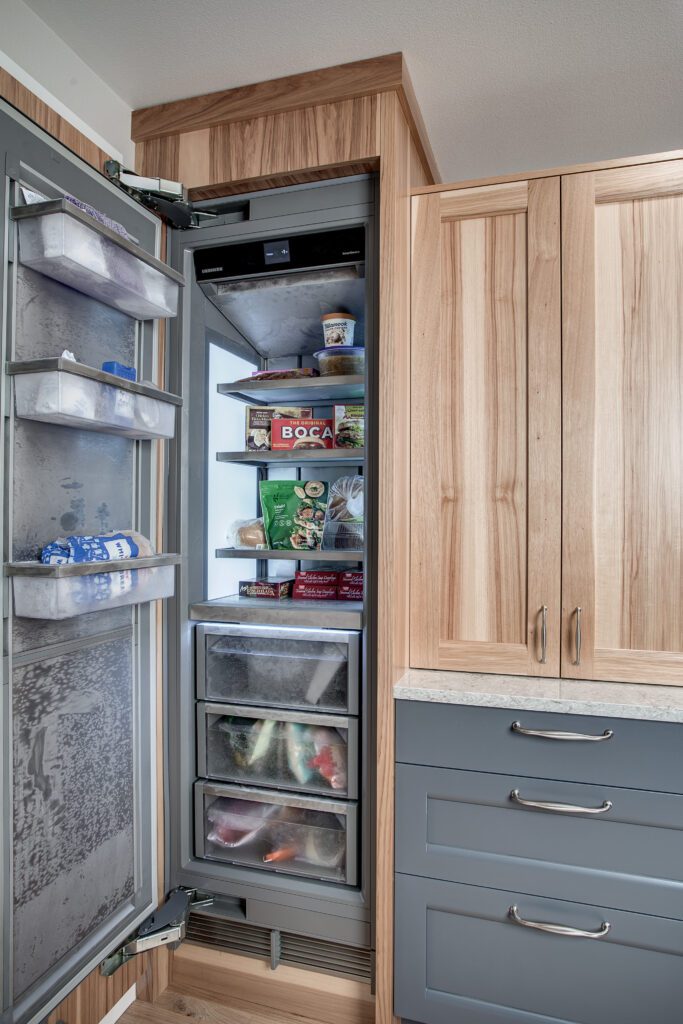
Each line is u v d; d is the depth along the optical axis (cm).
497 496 152
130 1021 156
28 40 129
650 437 142
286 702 162
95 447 140
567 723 133
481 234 153
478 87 153
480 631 154
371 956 153
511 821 137
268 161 154
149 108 163
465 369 154
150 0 126
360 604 170
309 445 178
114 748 147
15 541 117
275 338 197
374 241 152
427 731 142
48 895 125
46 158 124
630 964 129
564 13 129
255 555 173
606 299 144
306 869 160
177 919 156
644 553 142
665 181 140
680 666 140
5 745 113
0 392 112
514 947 137
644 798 129
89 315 138
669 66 145
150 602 160
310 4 127
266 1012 159
